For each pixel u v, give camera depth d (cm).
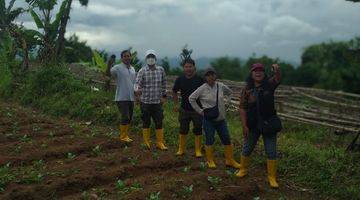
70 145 761
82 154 726
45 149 736
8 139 796
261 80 588
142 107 762
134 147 772
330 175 653
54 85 1191
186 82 702
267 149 614
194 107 661
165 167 673
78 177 596
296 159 702
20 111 1059
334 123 1003
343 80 2355
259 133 618
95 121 984
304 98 1507
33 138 816
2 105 1134
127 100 787
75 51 2048
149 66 748
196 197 554
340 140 919
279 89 1636
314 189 627
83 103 1063
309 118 1051
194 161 711
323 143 906
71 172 625
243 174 638
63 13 1432
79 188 580
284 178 656
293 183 643
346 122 973
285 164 690
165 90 766
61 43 1469
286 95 1499
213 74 646
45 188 564
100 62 1278
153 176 631
